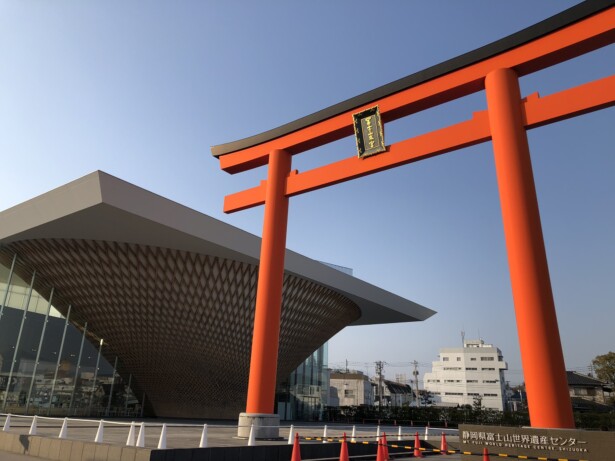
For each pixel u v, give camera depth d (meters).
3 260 23.50
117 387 27.56
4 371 22.11
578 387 61.00
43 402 23.41
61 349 24.59
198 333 26.08
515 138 11.08
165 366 27.45
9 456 10.39
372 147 14.01
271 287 14.24
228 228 22.56
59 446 10.13
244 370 29.19
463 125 12.48
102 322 25.45
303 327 30.00
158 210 19.33
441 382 87.56
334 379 75.06
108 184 17.45
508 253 10.27
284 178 15.74
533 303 9.54
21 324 23.16
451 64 12.91
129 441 9.37
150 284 23.80
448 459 13.90
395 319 36.75
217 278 24.81
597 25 11.14
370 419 40.75
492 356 84.81
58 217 19.31
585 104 10.68
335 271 28.41
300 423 31.61
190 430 16.66
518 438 9.23
